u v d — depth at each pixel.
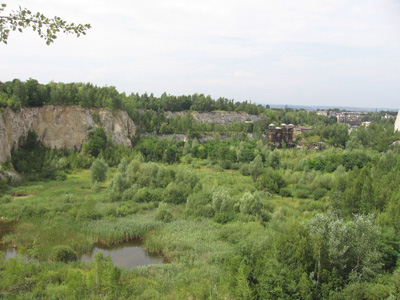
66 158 85.81
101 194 62.47
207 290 28.66
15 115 79.69
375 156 89.31
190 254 37.56
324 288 24.77
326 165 90.00
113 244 41.91
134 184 64.75
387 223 35.06
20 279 28.34
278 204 57.97
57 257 35.16
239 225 44.00
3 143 70.12
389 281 25.02
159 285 30.22
